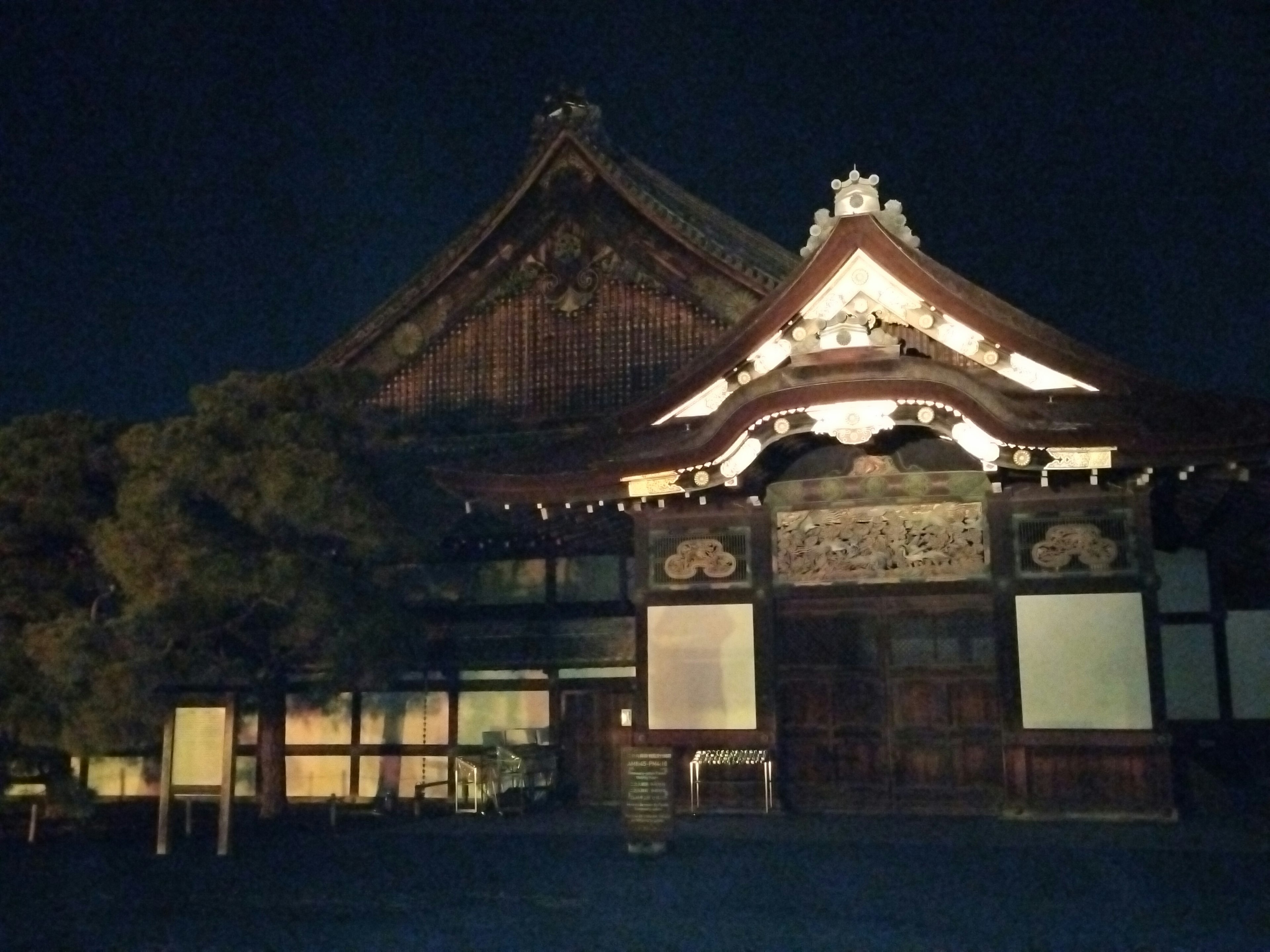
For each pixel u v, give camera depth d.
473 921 13.27
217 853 19.02
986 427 18.48
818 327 20.06
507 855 17.78
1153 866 15.23
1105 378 19.66
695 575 21.23
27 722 18.59
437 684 26.86
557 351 27.58
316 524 20.17
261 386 21.45
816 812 20.55
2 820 24.91
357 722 27.19
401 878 16.14
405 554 22.33
